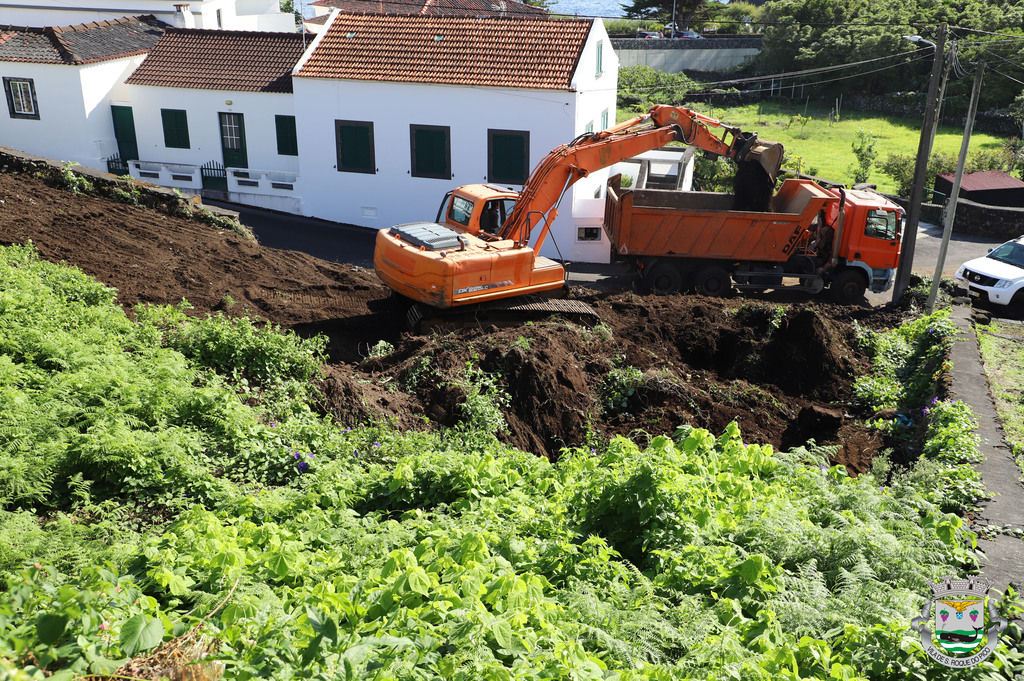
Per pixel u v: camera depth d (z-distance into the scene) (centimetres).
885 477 1041
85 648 443
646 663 548
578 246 2683
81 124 3000
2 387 952
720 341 1597
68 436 893
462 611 549
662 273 2231
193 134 3017
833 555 717
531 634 536
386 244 1609
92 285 1359
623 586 668
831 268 2259
